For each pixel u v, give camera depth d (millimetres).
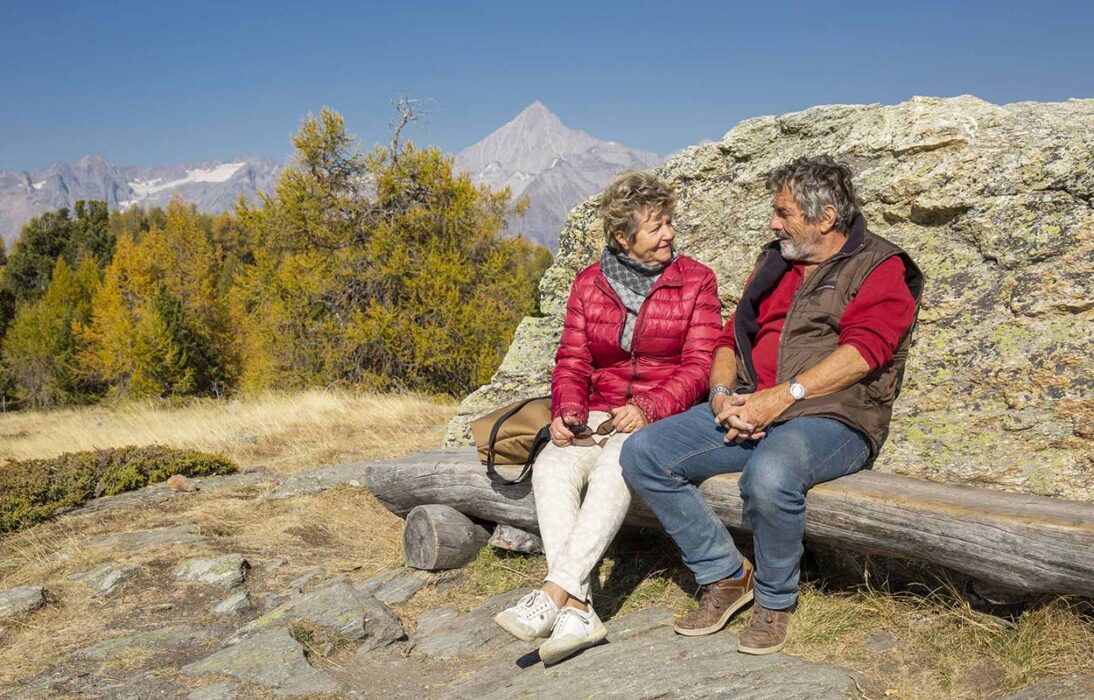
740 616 3186
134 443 10883
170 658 3891
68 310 44031
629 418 3330
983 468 3412
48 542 6059
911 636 2875
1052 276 3561
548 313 6141
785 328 3238
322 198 23484
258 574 5203
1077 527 2373
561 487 3338
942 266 3939
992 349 3623
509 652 3494
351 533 6254
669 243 3543
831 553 3395
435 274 22781
